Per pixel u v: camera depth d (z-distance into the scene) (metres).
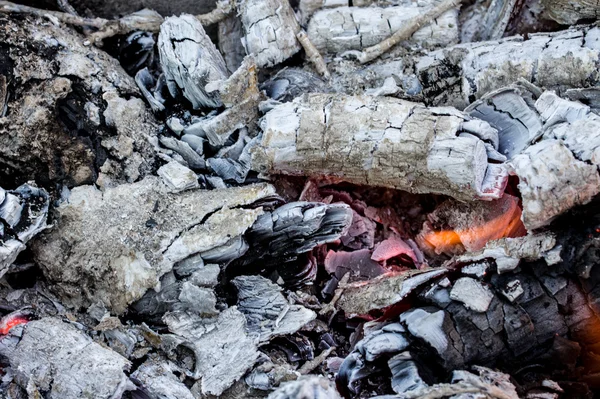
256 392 0.74
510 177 0.78
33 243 0.77
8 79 0.77
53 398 0.72
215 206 0.77
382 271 0.81
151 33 0.84
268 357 0.75
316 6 0.84
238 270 0.79
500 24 0.83
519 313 0.73
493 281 0.73
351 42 0.84
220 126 0.79
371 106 0.77
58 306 0.78
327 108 0.77
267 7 0.82
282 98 0.82
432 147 0.75
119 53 0.84
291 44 0.83
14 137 0.77
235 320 0.75
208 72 0.79
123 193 0.77
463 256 0.75
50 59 0.78
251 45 0.82
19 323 0.75
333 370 0.76
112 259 0.76
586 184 0.73
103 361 0.73
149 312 0.76
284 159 0.78
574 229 0.73
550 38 0.79
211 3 0.87
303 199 0.81
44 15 0.81
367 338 0.74
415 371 0.72
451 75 0.80
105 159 0.78
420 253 0.82
